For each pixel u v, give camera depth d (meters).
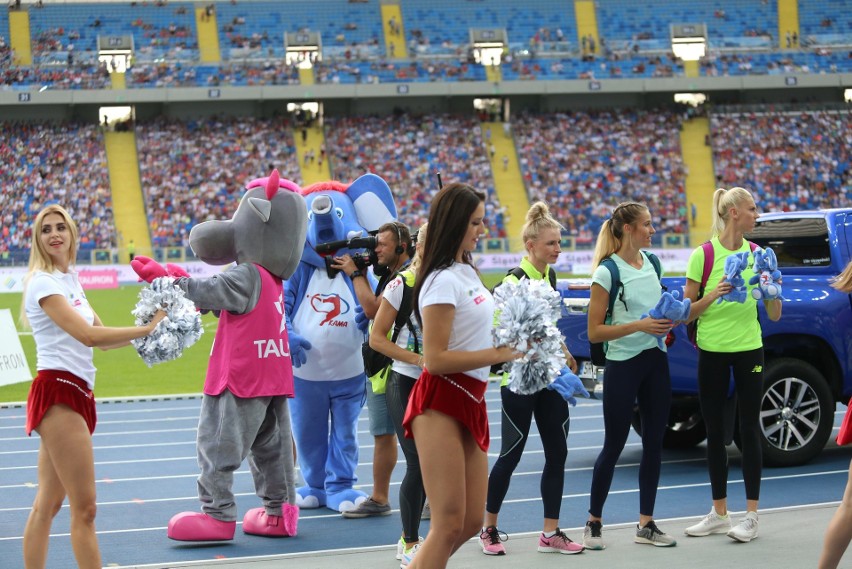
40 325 5.65
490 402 16.25
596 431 12.96
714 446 7.43
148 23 58.44
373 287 9.30
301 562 6.90
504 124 55.62
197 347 25.14
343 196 9.57
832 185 52.22
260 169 52.16
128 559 7.18
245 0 60.31
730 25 59.91
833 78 55.34
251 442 7.71
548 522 7.04
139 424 14.40
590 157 53.69
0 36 56.22
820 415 9.91
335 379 8.88
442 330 4.71
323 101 56.59
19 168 50.75
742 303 7.24
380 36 59.38
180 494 9.64
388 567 6.72
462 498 4.73
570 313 10.02
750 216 7.45
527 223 7.35
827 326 9.95
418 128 55.47
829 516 7.88
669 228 49.97
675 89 55.72
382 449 8.44
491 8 61.00
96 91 52.78
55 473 5.75
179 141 53.22
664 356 7.14
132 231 47.66
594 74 57.16
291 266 8.01
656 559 6.76
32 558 5.77
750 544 7.07
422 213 50.25
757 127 55.22
